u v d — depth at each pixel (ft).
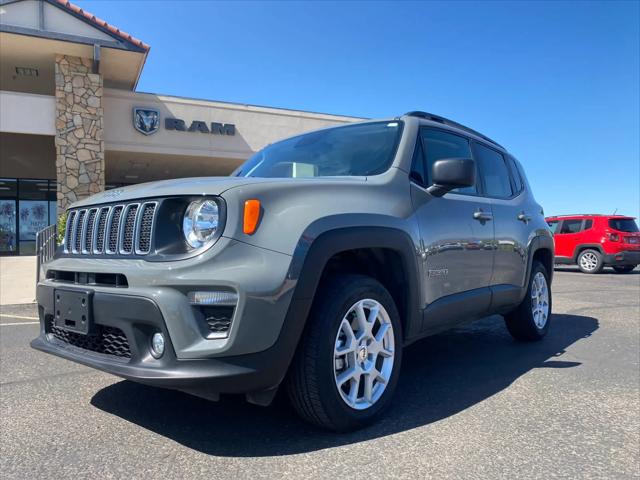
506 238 15.03
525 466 8.36
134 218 9.30
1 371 14.06
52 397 11.80
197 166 62.44
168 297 8.30
